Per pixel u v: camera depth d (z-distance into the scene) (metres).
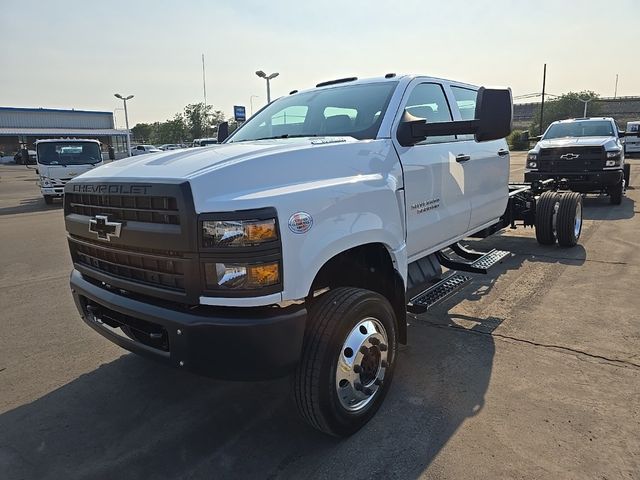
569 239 7.19
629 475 2.58
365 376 3.06
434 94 4.37
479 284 5.75
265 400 3.48
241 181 2.63
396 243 3.42
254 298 2.50
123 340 3.02
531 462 2.70
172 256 2.61
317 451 2.88
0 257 7.99
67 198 3.38
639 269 6.11
